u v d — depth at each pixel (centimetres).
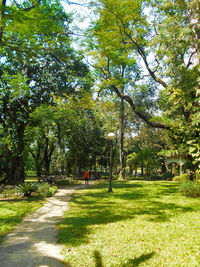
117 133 3394
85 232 535
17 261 383
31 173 4722
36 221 684
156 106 2514
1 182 1909
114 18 1310
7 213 776
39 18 623
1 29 654
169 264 348
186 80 1073
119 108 2539
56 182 2400
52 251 430
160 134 3616
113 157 3800
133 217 676
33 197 1224
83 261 372
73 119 1891
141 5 1306
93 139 3350
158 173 4481
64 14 872
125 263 358
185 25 1129
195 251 394
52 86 1877
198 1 1023
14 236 529
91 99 1764
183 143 1252
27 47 771
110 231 533
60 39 900
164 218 644
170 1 1212
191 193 1045
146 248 421
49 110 1534
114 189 1524
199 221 584
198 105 1142
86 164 3862
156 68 1441
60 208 901
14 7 583
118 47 1324
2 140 1806
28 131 1681
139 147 3769
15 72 1747
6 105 1770
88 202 1014
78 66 1994
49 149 2859
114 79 1370
